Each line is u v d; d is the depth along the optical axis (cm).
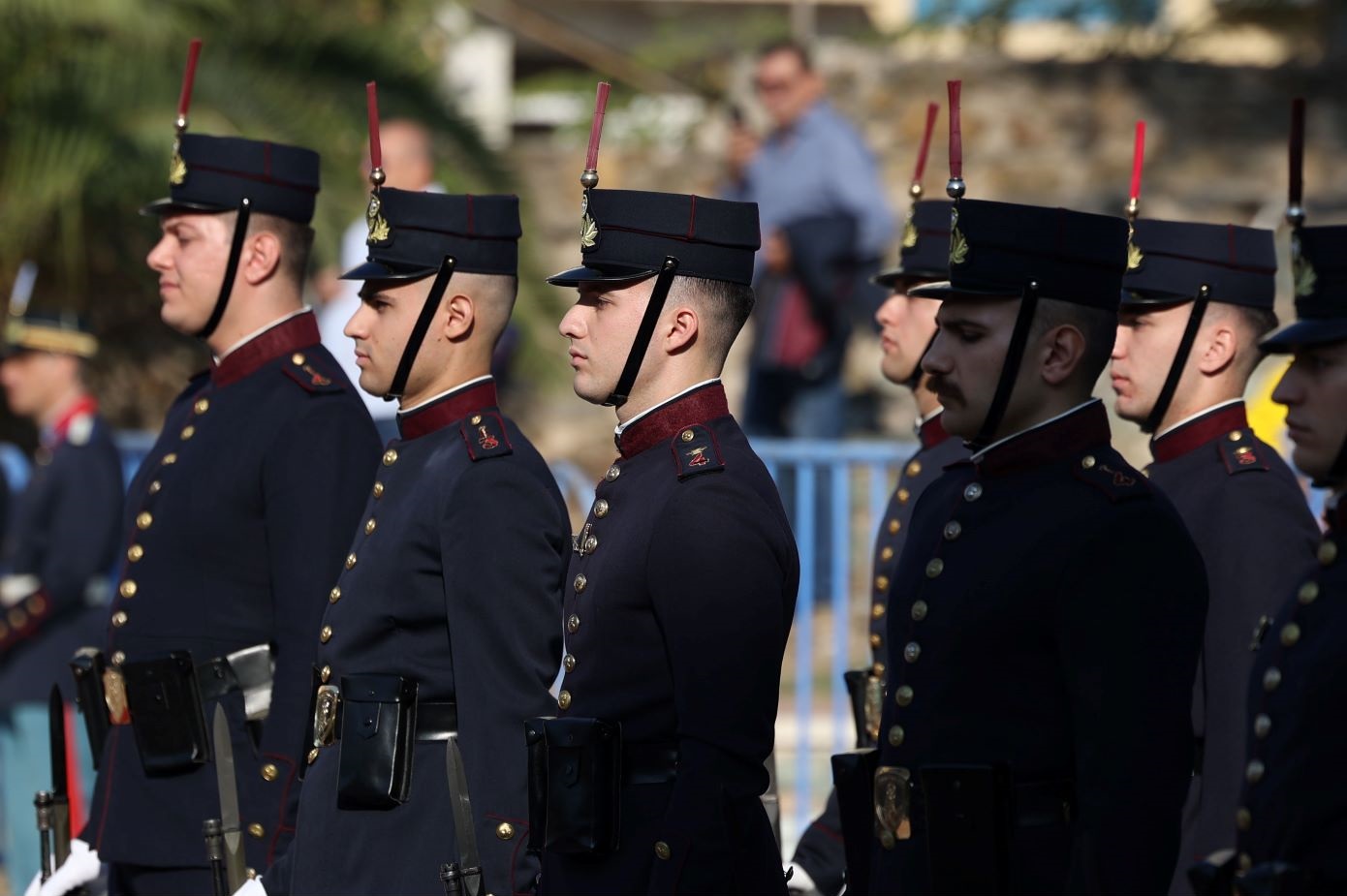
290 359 1664
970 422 1224
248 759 1598
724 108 4791
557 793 1241
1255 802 1166
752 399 3484
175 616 1627
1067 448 1208
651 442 1287
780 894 1241
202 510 1622
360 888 1397
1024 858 1148
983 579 1185
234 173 1675
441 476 1426
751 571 1220
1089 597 1147
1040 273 1205
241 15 4212
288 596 1577
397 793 1398
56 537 2559
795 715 2823
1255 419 2361
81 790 2566
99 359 4288
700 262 1288
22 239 4088
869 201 3434
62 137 3912
